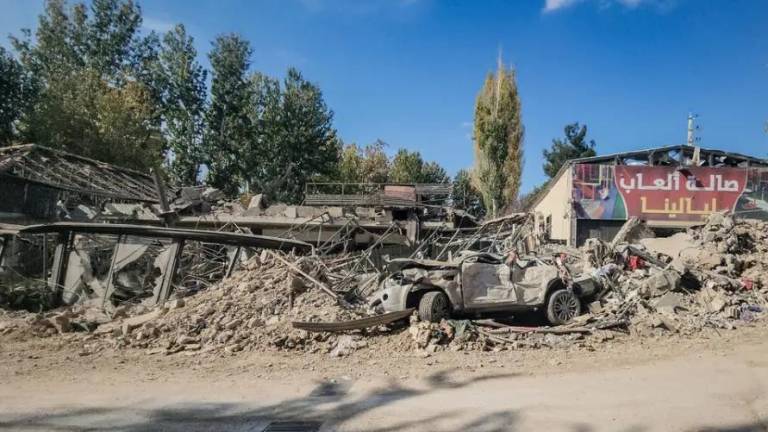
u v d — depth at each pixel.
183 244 14.50
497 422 5.50
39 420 5.70
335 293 11.58
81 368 8.17
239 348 9.38
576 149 54.56
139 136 35.12
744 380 7.14
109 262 15.66
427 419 5.64
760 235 16.25
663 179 24.03
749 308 12.29
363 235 24.88
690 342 9.95
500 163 36.31
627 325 11.05
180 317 10.46
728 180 24.02
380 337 10.01
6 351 9.23
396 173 58.44
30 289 14.08
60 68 39.66
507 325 11.02
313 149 46.75
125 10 43.25
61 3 41.75
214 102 43.84
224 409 6.10
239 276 12.30
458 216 28.09
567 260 16.05
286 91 46.06
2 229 16.08
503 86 36.25
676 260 13.77
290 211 25.56
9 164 21.17
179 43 43.75
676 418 5.59
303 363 8.52
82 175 24.89
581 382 7.20
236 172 45.31
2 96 35.69
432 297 10.70
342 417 5.76
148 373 7.89
